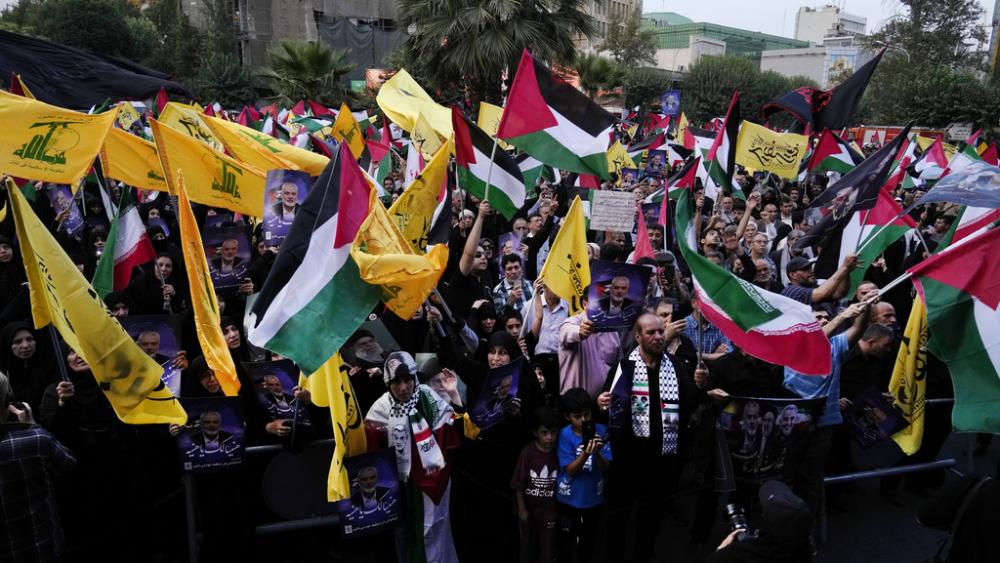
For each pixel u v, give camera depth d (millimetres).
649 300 5555
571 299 5867
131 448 4750
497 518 5043
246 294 6766
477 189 7613
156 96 11172
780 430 4871
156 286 7082
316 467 4992
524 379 4922
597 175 6633
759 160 11273
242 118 14266
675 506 5840
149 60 40219
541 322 5797
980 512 3371
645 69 50250
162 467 4840
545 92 6543
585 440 4664
